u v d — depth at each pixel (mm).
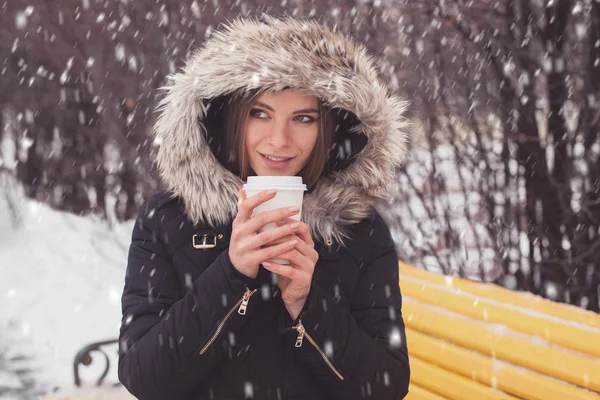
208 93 1884
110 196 8055
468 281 3006
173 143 1927
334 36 1973
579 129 4777
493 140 5250
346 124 2045
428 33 5328
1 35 7930
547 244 4938
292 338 1814
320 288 1817
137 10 7395
